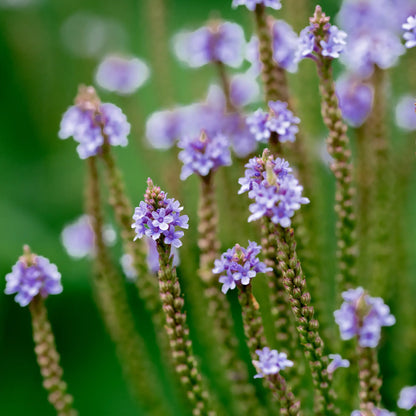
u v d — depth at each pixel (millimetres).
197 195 936
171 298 772
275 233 763
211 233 813
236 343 820
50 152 1232
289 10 909
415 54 892
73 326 1009
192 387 784
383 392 870
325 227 885
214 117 870
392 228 868
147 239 831
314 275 812
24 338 1018
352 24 886
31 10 1301
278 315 791
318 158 905
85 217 905
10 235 1079
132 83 944
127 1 1464
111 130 819
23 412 976
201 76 1052
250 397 821
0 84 1308
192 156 801
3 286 1019
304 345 768
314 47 788
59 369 809
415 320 871
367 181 862
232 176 856
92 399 970
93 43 1309
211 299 815
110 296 851
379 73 852
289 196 747
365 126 862
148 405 860
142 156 967
